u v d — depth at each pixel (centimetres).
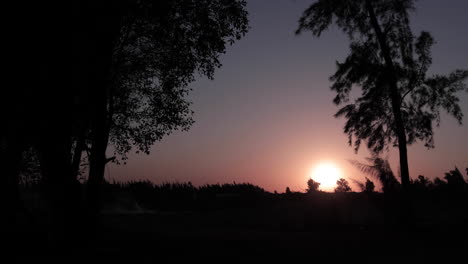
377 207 2661
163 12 1606
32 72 1252
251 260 1348
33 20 1217
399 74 2695
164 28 1702
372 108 2794
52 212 1397
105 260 1272
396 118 2656
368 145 2820
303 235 2273
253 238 2108
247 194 4966
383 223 2606
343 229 2544
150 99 2148
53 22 1257
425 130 2719
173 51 1791
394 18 2723
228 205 4684
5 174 1502
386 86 2734
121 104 2089
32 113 1302
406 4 2712
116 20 1498
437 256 1428
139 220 3631
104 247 1508
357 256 1437
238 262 1305
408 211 2480
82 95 1507
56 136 1347
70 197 1392
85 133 1897
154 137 2178
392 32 2736
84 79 1434
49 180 1369
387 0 2744
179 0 1667
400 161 2602
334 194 3225
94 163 1803
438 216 2630
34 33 1227
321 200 3178
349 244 1789
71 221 1392
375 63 2755
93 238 1594
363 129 2817
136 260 1292
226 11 1786
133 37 1783
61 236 1381
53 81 1295
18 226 1488
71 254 1325
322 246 1744
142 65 1919
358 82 2825
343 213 2814
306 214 2933
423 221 2552
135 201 5441
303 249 1634
